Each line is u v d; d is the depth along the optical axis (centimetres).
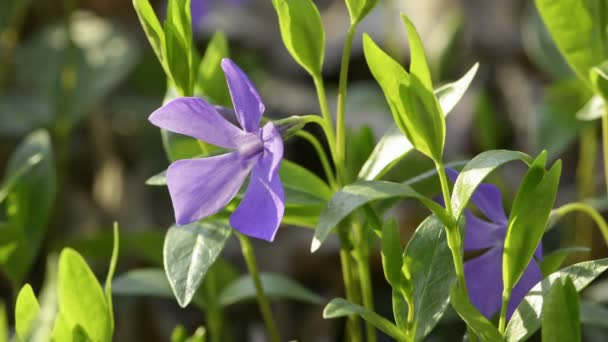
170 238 35
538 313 32
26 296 32
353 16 34
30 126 59
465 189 31
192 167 33
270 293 40
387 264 32
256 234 32
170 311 50
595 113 40
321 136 59
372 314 32
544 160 31
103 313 33
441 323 45
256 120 33
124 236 42
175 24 34
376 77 32
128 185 58
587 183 48
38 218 40
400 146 35
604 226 36
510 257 32
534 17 48
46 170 40
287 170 36
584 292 46
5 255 39
